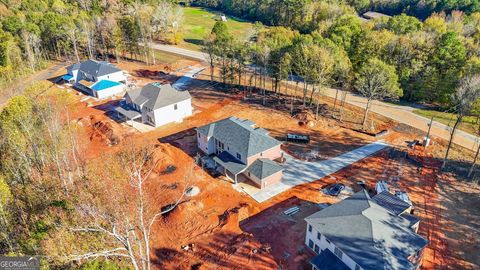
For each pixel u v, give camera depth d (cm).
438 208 4369
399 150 5678
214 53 8450
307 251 3725
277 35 8881
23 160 4675
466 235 3950
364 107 7319
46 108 5203
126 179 4722
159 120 6512
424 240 3372
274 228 4041
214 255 3678
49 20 10012
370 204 3712
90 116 6775
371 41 8088
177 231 4019
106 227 3247
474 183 4850
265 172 4731
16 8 11725
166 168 5188
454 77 6962
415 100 7688
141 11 12294
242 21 16500
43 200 4019
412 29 9044
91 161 5203
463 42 7869
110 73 8050
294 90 8250
